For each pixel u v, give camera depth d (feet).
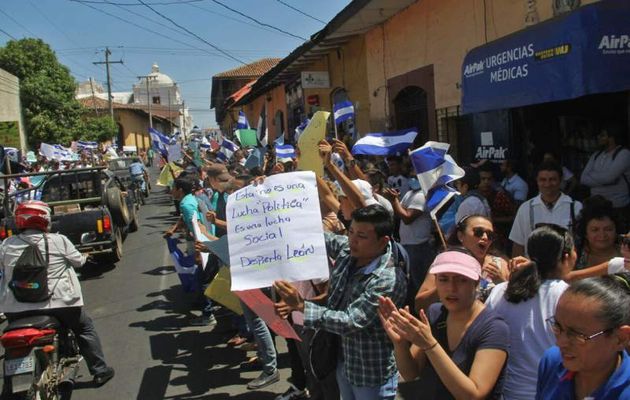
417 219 20.20
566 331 6.33
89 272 33.37
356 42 46.52
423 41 34.65
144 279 31.04
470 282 8.50
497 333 8.32
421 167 15.72
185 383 17.37
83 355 17.43
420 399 9.05
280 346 20.53
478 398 7.88
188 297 26.94
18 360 14.14
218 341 20.90
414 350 9.16
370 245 10.23
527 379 9.07
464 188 20.83
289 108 74.23
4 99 91.91
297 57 52.29
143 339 21.49
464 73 23.89
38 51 107.55
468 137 31.32
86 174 37.68
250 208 10.73
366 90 45.27
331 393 12.34
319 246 10.34
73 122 111.55
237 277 10.47
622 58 16.65
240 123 45.16
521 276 9.39
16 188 47.26
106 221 32.12
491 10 27.14
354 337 10.39
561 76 17.49
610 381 6.28
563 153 24.53
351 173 17.16
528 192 24.79
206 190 25.91
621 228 12.68
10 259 15.87
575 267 13.01
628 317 6.13
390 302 8.88
